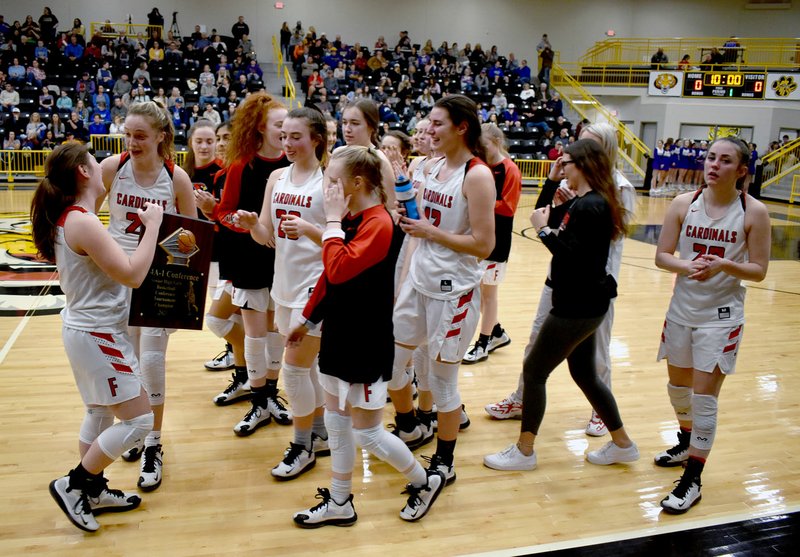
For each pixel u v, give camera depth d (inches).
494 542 115.0
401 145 167.8
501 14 996.6
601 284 129.0
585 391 140.6
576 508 127.3
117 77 753.6
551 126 829.8
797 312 279.9
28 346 206.7
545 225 132.1
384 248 108.1
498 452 147.5
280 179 139.1
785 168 759.1
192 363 200.2
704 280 129.3
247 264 149.0
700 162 757.3
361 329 109.0
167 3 873.5
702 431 129.2
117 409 112.7
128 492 127.7
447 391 130.6
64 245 107.2
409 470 118.7
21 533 113.8
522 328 245.9
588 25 1021.2
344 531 117.5
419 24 972.6
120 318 113.7
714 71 828.6
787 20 956.6
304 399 133.9
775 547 115.3
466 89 845.2
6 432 149.6
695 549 114.0
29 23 773.3
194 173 184.5
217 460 142.2
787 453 152.2
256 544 112.7
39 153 627.2
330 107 734.5
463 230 127.6
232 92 723.4
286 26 869.2
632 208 148.0
